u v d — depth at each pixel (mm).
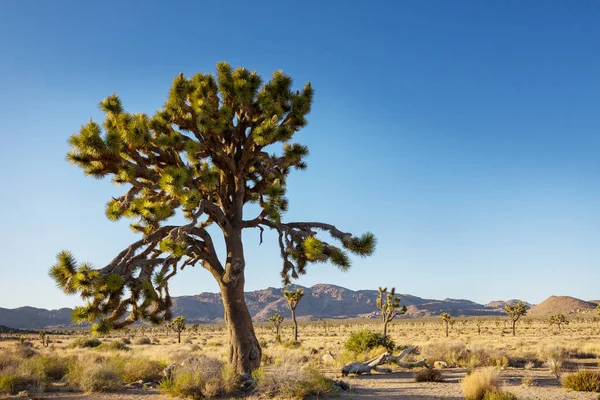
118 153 13148
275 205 15695
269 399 12719
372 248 14734
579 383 13812
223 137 15547
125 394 14117
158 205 13039
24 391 14234
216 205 15242
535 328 87188
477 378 12875
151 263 13500
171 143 14062
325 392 13344
